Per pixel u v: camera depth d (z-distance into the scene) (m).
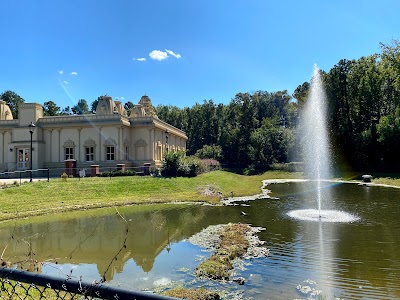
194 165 36.16
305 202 24.14
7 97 81.31
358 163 49.69
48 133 41.06
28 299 5.04
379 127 47.09
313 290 8.09
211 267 9.48
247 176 51.34
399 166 46.19
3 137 41.94
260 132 62.66
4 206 19.33
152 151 41.56
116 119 39.22
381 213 19.02
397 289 8.09
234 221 17.09
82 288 2.23
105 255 11.27
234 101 81.69
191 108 81.81
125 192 26.22
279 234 13.97
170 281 8.82
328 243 12.40
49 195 22.78
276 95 87.94
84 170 33.41
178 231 14.93
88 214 19.34
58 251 11.73
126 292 2.06
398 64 42.75
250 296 7.80
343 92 54.62
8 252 11.53
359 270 9.45
